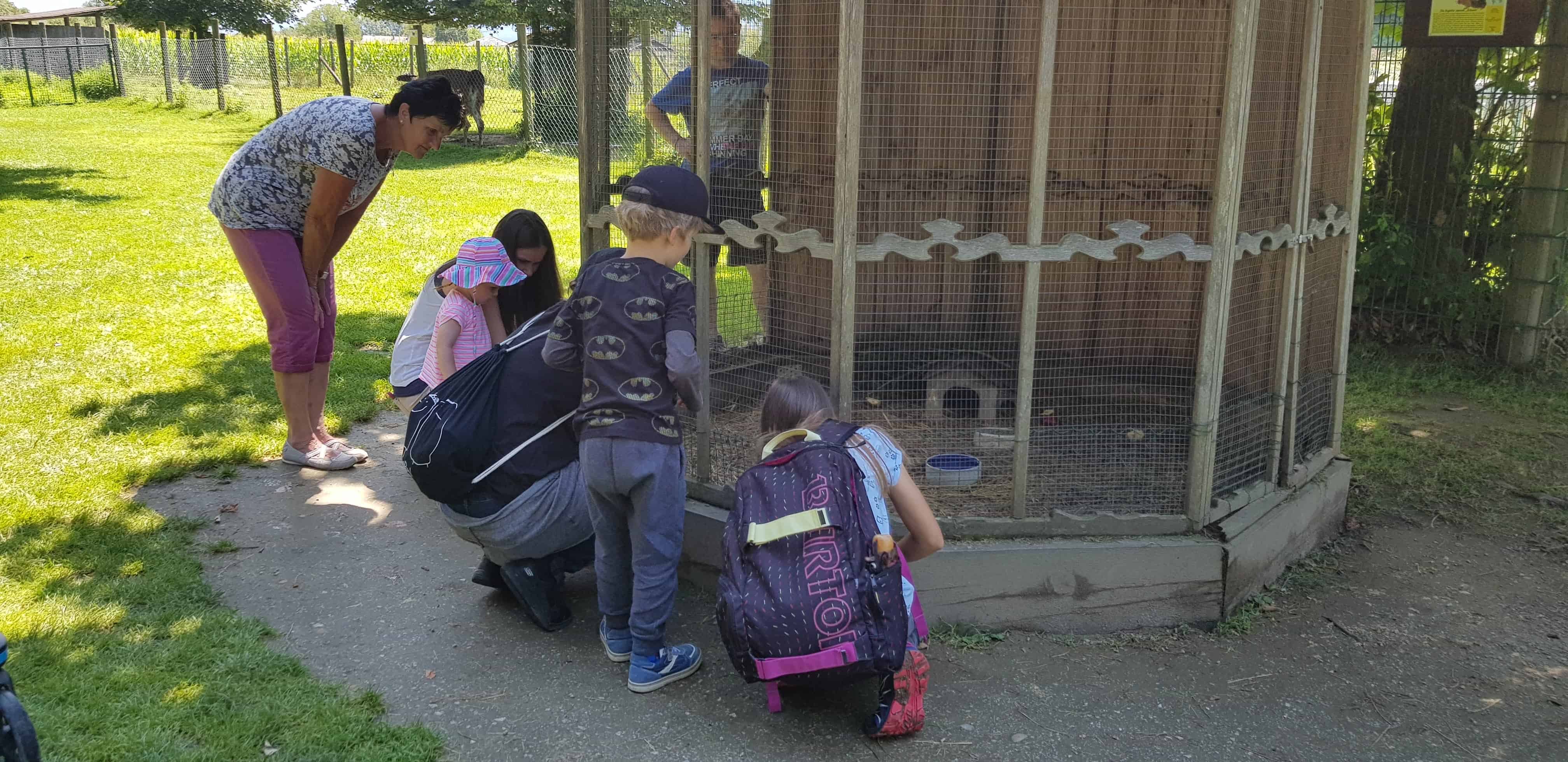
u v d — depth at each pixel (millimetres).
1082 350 4750
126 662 3209
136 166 15508
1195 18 4395
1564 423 5984
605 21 4125
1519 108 6797
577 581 4000
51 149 17188
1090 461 4062
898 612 2846
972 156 4523
